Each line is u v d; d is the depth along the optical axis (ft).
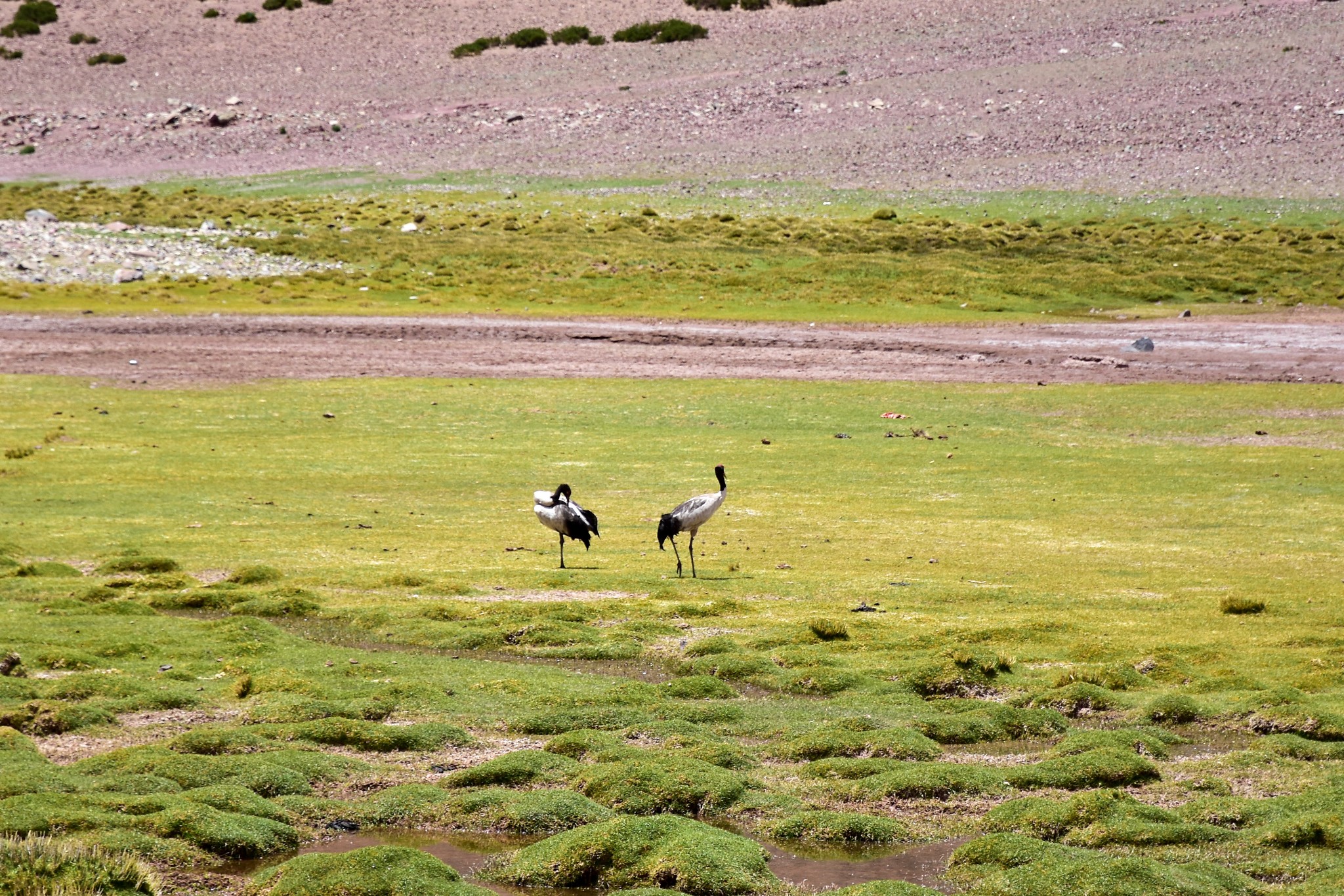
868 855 124.16
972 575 243.19
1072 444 404.77
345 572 243.81
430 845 127.65
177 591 227.20
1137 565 251.80
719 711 163.73
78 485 335.88
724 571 247.29
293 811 132.57
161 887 111.45
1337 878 112.06
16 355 519.60
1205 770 143.54
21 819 120.88
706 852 118.32
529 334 588.50
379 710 162.81
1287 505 314.35
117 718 161.07
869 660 187.93
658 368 529.04
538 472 363.76
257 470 361.10
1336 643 191.31
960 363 536.42
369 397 471.62
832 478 355.97
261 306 636.48
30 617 206.80
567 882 117.91
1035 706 168.25
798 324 620.90
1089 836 124.67
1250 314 640.58
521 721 160.25
